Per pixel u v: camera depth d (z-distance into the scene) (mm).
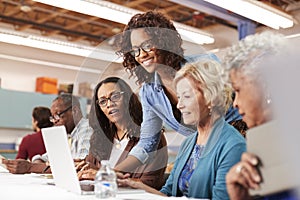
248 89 1081
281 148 984
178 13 5922
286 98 993
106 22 6055
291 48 1060
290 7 5395
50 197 1300
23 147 3455
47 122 3488
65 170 1446
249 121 1080
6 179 1937
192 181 1545
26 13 5949
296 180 961
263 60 1075
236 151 1405
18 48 6582
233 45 1225
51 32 6602
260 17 3645
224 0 3297
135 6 5422
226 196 1340
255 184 1026
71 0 3264
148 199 1306
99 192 1302
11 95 5984
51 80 6402
